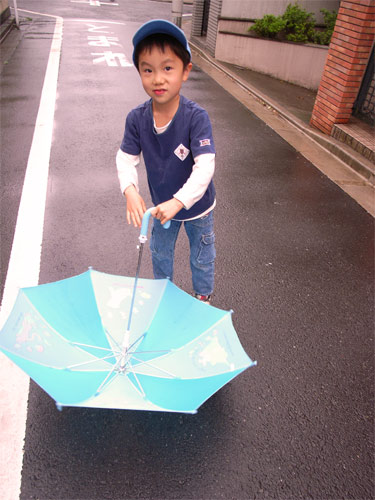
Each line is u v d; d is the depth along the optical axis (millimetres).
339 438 2486
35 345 1969
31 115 6930
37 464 2195
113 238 4070
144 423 2443
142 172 5422
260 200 5055
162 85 1966
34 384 2578
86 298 2311
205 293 3031
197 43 13984
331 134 6898
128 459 2262
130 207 2250
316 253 4188
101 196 4770
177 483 2184
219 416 2525
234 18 11398
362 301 3609
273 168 5918
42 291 2199
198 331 2201
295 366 2920
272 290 3611
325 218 4824
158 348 2189
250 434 2449
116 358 2137
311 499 2178
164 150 2234
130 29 15570
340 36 6477
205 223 2631
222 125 7363
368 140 6273
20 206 4434
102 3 20828
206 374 1979
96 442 2322
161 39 1885
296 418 2570
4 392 2518
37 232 4035
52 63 10086
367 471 2336
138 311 2354
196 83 9836
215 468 2264
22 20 14812
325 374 2887
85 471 2189
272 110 8477
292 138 7098
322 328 3271
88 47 12039
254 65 11430
